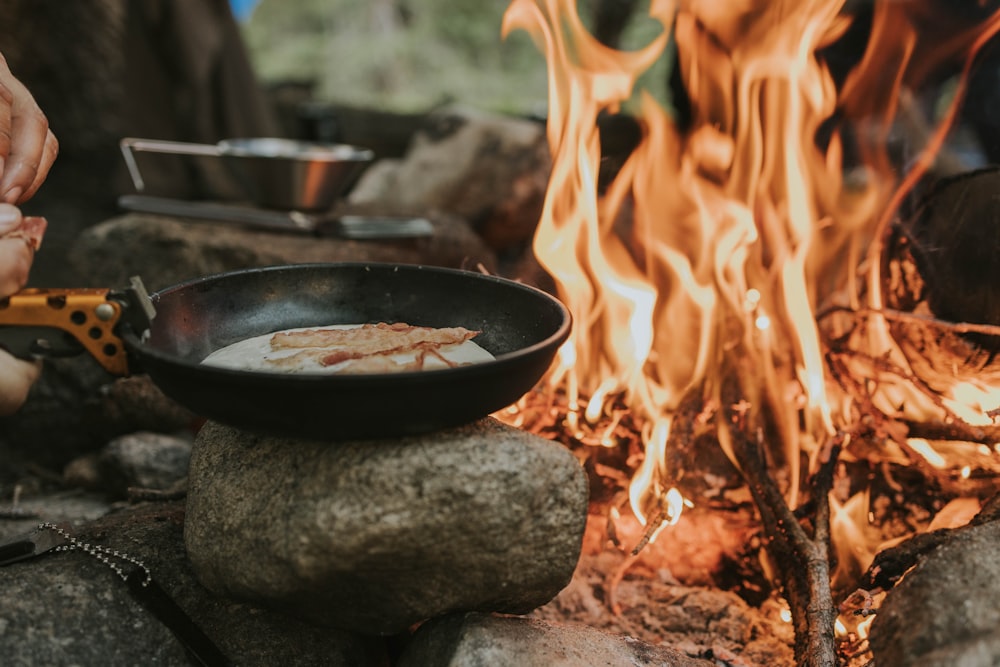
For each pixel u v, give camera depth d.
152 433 0.85
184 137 1.41
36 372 0.58
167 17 1.35
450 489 0.53
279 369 0.54
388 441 0.55
